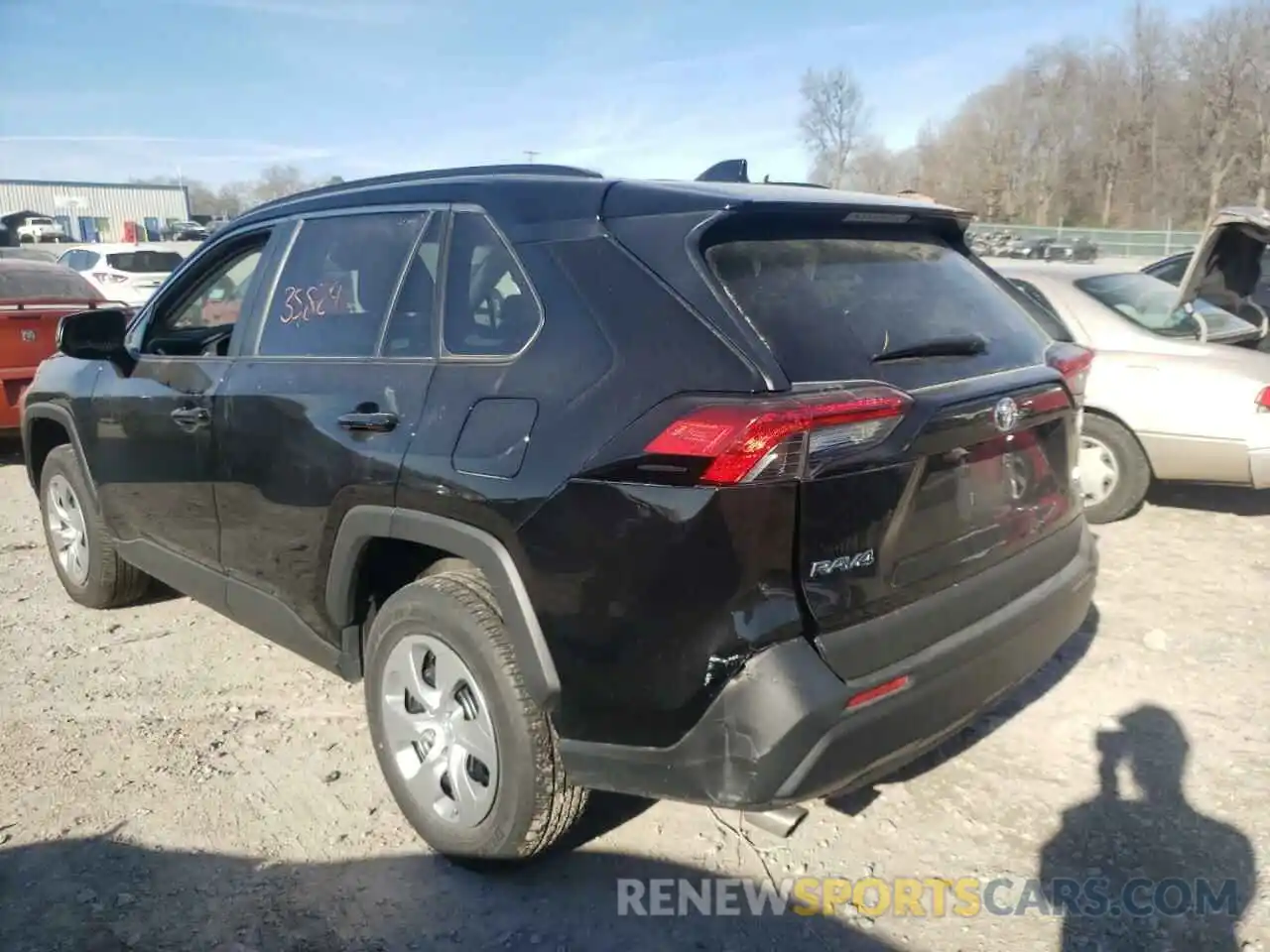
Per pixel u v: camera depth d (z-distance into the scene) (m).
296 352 3.51
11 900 2.94
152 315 4.33
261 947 2.76
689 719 2.49
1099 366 6.01
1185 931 2.77
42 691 4.21
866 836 3.21
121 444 4.26
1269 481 5.68
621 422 2.53
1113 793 3.41
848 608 2.53
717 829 3.26
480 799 2.94
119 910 2.90
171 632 4.82
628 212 2.79
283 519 3.44
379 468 3.01
